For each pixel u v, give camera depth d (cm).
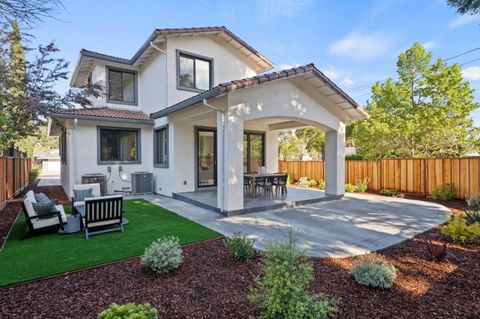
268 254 321
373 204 939
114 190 1120
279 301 265
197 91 1179
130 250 480
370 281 344
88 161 1063
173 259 385
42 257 446
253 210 797
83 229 602
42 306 305
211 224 663
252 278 375
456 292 341
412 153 1353
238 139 758
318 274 390
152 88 1206
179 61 1124
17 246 501
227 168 741
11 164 1062
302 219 721
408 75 1412
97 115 1036
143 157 1205
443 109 1238
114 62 1240
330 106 994
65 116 970
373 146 1409
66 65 788
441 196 995
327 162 1073
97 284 358
